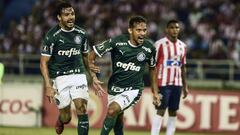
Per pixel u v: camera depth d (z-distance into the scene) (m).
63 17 27.56
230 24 69.19
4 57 66.31
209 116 47.47
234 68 62.38
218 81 59.50
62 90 28.38
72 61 28.38
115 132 29.56
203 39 67.25
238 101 47.41
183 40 68.31
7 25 80.25
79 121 28.12
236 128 47.31
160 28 70.75
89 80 50.19
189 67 64.62
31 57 65.06
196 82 59.97
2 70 30.56
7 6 81.62
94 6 74.19
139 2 73.69
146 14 72.19
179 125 47.44
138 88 27.94
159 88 34.66
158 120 34.88
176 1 73.94
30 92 49.53
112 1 74.69
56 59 28.22
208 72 62.50
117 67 27.67
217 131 47.41
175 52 34.66
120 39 27.53
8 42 70.50
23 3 81.69
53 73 28.48
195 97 47.66
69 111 29.20
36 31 71.38
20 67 64.25
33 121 49.19
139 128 47.44
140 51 27.50
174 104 35.06
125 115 47.69
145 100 47.50
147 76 54.41
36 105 49.25
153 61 28.27
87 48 28.92
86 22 72.56
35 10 75.44
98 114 47.72
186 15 72.75
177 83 34.78
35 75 64.31
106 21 72.25
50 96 27.08
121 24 71.19
